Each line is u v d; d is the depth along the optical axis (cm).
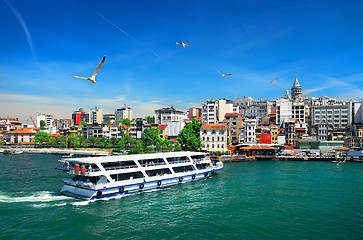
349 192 5356
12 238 3288
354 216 4031
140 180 5450
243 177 7000
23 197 4922
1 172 7481
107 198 4975
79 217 3997
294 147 12962
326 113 16800
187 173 6375
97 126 16662
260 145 12550
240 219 3934
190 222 3834
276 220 3891
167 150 10588
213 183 6281
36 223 3750
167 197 5106
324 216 4034
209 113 16375
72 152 13612
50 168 8269
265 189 5647
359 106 15862
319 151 12188
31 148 15325
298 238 3316
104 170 5059
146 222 3838
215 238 3328
